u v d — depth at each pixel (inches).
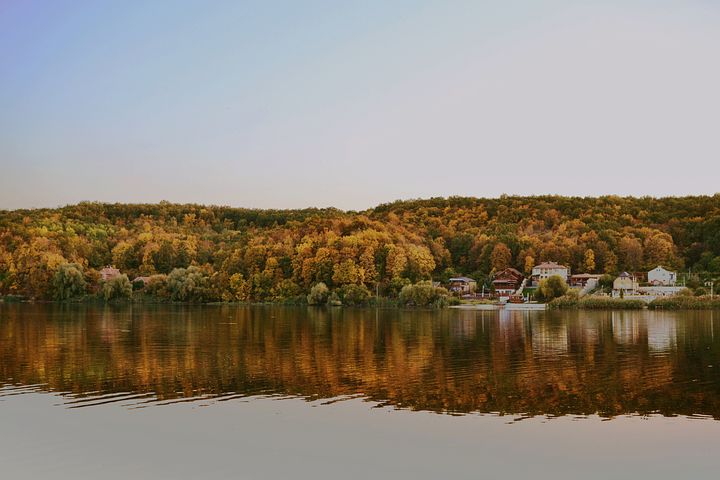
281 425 1400.1
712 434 1334.9
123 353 2479.1
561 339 2952.8
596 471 1149.1
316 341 2915.8
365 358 2324.1
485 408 1536.7
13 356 2388.0
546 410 1520.7
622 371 2021.4
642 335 3107.8
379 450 1248.8
